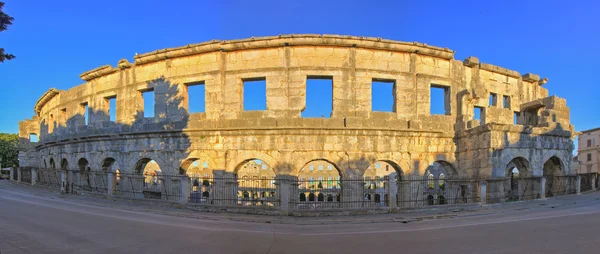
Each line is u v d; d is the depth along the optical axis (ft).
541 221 55.52
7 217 60.44
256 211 68.64
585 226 50.26
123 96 99.30
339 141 82.99
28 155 177.06
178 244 40.96
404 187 84.74
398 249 38.55
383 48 86.33
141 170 99.45
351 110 84.33
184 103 91.20
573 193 96.37
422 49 88.02
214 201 84.12
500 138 80.23
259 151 83.82
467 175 86.43
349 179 75.97
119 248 39.01
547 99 96.89
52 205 78.33
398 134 84.99
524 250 37.40
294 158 82.38
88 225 53.16
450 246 39.60
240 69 87.35
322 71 84.74
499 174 79.41
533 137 86.58
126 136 95.91
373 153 83.71
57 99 127.65
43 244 40.98
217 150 86.02
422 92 88.63
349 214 67.31
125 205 79.56
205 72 89.20
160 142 91.81
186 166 92.07
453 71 93.09
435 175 151.84
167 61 92.84
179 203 75.46
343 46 85.35
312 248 39.47
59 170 122.11
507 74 103.50
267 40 84.64
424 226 53.88
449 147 89.51
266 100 85.20
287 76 85.10
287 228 53.62
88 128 107.96
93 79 108.47
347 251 37.96
